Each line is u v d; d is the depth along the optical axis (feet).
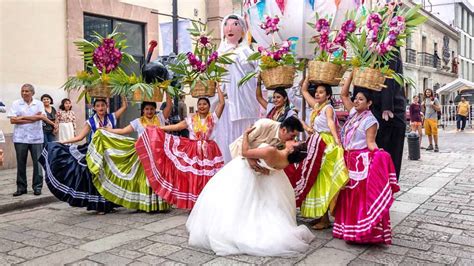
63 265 13.29
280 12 18.28
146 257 13.82
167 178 19.03
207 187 15.23
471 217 18.13
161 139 19.20
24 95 23.29
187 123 19.83
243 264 13.10
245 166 14.61
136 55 39.86
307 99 17.67
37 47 32.17
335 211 15.57
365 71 14.88
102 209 19.42
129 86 19.19
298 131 14.29
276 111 18.28
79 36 34.63
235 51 21.43
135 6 39.09
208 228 14.34
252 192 14.34
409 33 15.66
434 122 42.42
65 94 34.06
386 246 14.66
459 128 72.02
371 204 14.12
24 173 23.17
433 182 26.02
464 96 89.30
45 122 25.90
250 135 14.35
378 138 19.06
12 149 31.01
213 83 19.45
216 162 19.44
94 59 19.17
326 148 15.65
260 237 13.84
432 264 13.07
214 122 19.71
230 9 47.67
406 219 17.95
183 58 19.69
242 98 20.99
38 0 32.14
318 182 15.84
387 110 18.03
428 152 42.04
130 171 19.47
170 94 20.25
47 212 20.45
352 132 15.26
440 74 117.91
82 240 15.69
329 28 16.88
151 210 19.42
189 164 19.26
